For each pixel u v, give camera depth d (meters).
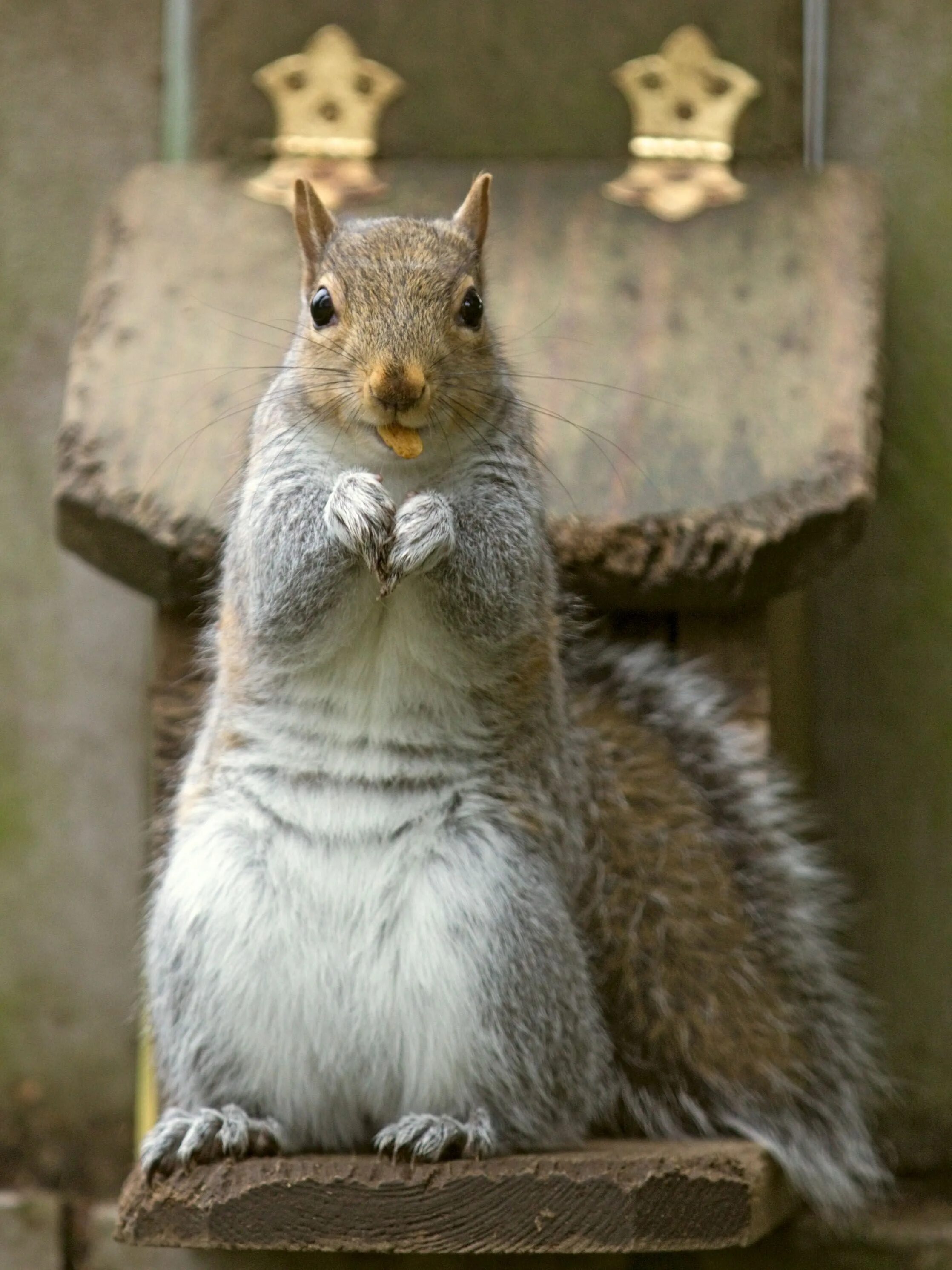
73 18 9.70
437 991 6.39
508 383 6.85
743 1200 6.25
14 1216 8.61
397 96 9.36
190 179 9.07
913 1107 8.79
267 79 9.31
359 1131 6.79
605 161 9.27
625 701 7.98
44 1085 9.23
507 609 6.47
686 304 8.44
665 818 7.70
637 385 8.16
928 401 9.16
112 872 9.33
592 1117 6.80
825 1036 7.73
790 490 7.73
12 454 9.51
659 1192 6.23
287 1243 6.26
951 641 9.05
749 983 7.54
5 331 9.56
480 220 6.90
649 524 7.69
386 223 6.79
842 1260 7.97
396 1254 7.91
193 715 8.02
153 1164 6.35
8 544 9.48
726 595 7.78
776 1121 7.44
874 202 8.82
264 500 6.53
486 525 6.45
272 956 6.48
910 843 8.96
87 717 9.40
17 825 9.37
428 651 6.46
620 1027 7.44
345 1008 6.49
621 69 9.30
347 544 6.23
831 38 9.43
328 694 6.56
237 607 6.69
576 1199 6.22
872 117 9.38
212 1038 6.55
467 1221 6.22
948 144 9.33
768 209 8.78
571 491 7.82
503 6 9.38
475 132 9.35
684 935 7.55
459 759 6.58
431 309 6.39
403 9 9.39
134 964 9.26
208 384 8.22
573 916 6.97
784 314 8.36
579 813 7.23
